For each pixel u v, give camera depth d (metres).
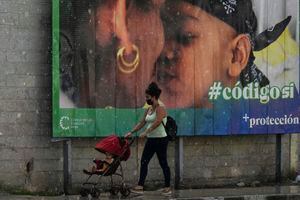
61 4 10.40
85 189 9.95
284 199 10.33
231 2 11.37
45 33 10.63
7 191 10.51
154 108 9.89
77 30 10.50
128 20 10.78
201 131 11.20
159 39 10.96
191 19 11.14
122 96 10.77
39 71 10.63
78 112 10.54
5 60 10.47
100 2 10.60
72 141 10.80
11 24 10.48
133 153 11.10
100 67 10.63
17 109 10.55
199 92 11.20
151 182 11.23
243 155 11.87
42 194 10.59
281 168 12.09
